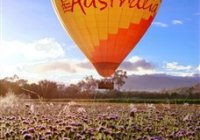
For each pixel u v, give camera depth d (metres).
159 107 23.17
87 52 21.39
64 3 20.88
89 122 14.49
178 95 33.38
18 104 21.72
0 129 12.65
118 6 20.00
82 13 20.36
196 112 20.06
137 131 12.87
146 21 21.06
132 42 21.14
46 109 20.92
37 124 13.75
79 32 20.95
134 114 17.36
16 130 12.34
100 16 20.22
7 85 32.41
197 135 12.72
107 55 20.97
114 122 14.70
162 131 13.11
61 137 11.50
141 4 20.45
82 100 29.95
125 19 20.39
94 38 20.75
